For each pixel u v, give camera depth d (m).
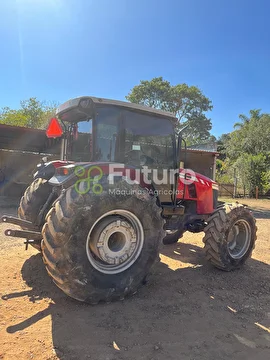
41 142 12.67
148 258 3.36
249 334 2.79
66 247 2.79
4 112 25.02
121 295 3.17
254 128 28.23
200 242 6.14
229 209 4.39
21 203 4.29
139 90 31.25
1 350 2.29
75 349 2.37
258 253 5.65
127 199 3.13
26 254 4.61
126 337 2.59
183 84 31.30
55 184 3.16
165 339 2.61
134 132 3.68
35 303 3.07
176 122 4.15
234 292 3.73
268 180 20.77
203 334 2.74
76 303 3.11
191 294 3.58
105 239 3.10
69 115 4.05
